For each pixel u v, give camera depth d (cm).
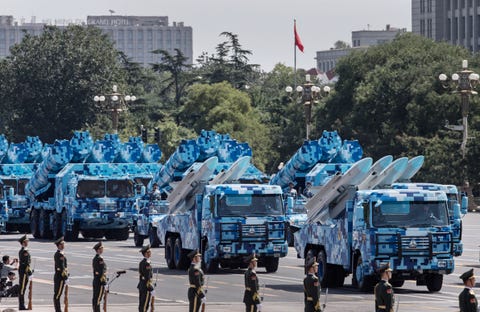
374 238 8069
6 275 8362
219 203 9569
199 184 10225
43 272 10162
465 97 19112
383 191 8175
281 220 9619
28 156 16225
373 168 8706
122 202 13900
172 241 10394
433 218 8162
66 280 7325
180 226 10206
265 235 9556
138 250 12638
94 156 14375
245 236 9525
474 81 19075
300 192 13838
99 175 13912
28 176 15862
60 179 14262
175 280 9400
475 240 13412
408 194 8169
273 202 9650
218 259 9625
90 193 13875
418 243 8094
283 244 9606
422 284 8556
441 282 8400
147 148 15038
